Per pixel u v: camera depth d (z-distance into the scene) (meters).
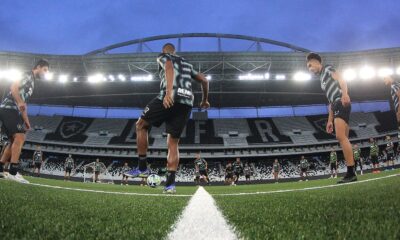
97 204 2.64
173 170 4.71
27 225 1.51
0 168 6.39
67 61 30.25
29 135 34.88
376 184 4.44
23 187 4.48
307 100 38.28
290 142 34.31
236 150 34.03
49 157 34.12
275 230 1.43
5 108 6.00
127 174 4.49
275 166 23.20
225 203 2.88
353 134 34.34
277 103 39.22
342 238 1.23
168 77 4.14
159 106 4.21
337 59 30.06
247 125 38.09
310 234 1.33
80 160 34.09
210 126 37.94
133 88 34.53
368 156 32.16
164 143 34.69
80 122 38.31
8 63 29.98
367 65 30.20
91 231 1.44
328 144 33.31
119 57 29.77
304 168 22.45
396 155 30.27
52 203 2.50
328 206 2.20
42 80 31.61
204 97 4.87
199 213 2.10
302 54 29.28
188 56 29.55
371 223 1.48
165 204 2.86
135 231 1.45
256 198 3.48
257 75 31.06
